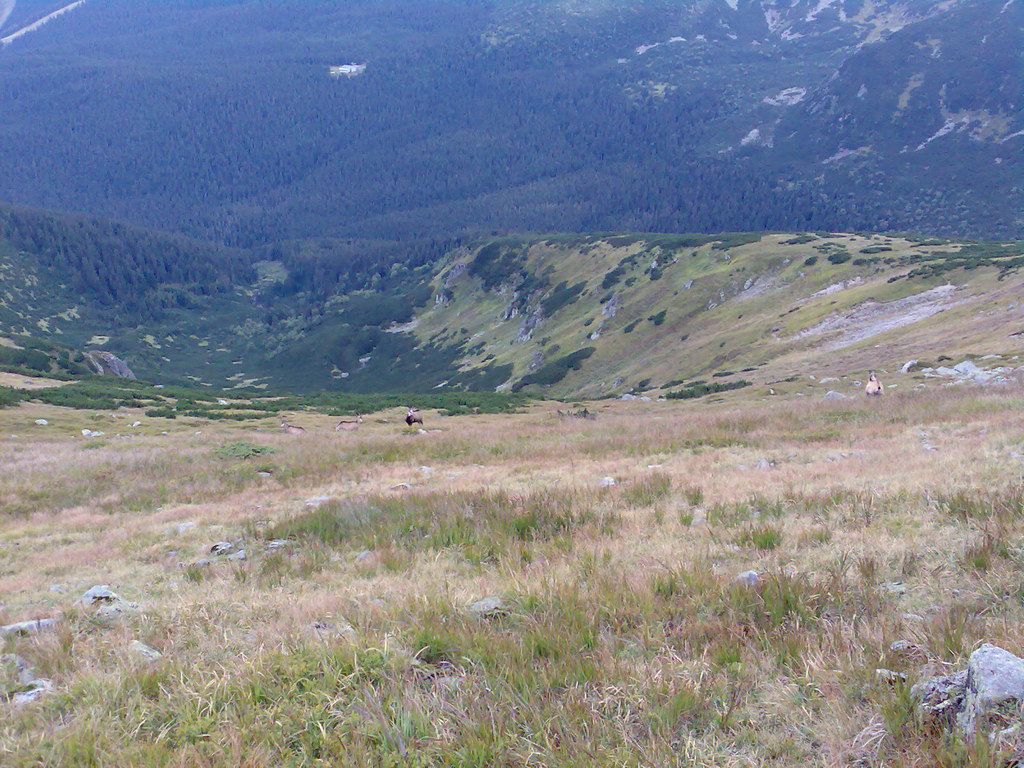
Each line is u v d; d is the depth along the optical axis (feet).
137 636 22.71
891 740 12.96
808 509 32.32
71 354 308.40
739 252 427.74
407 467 65.77
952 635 16.19
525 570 27.04
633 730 14.32
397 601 23.56
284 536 39.73
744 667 16.39
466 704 15.29
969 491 30.96
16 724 15.79
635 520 33.63
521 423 130.31
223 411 156.25
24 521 54.95
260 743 14.32
